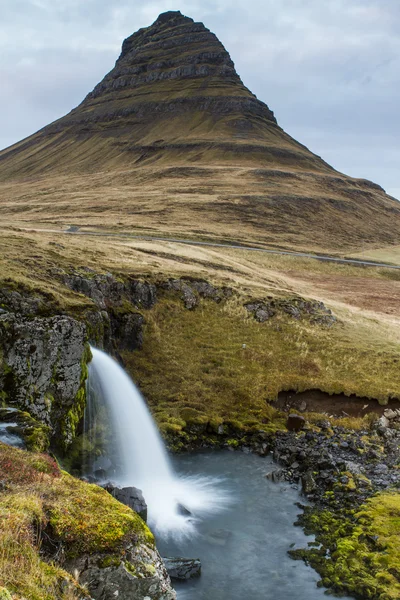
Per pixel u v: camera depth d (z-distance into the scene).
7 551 8.38
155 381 31.59
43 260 36.34
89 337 26.42
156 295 41.34
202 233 116.94
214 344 37.22
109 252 52.88
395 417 30.12
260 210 156.12
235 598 14.62
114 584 9.36
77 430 23.22
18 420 16.11
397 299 74.06
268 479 22.70
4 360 20.64
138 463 23.55
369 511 19.12
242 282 51.72
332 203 182.62
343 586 14.97
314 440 26.77
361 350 38.62
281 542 17.64
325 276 93.25
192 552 16.91
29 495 10.20
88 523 9.92
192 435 26.94
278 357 36.41
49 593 8.05
